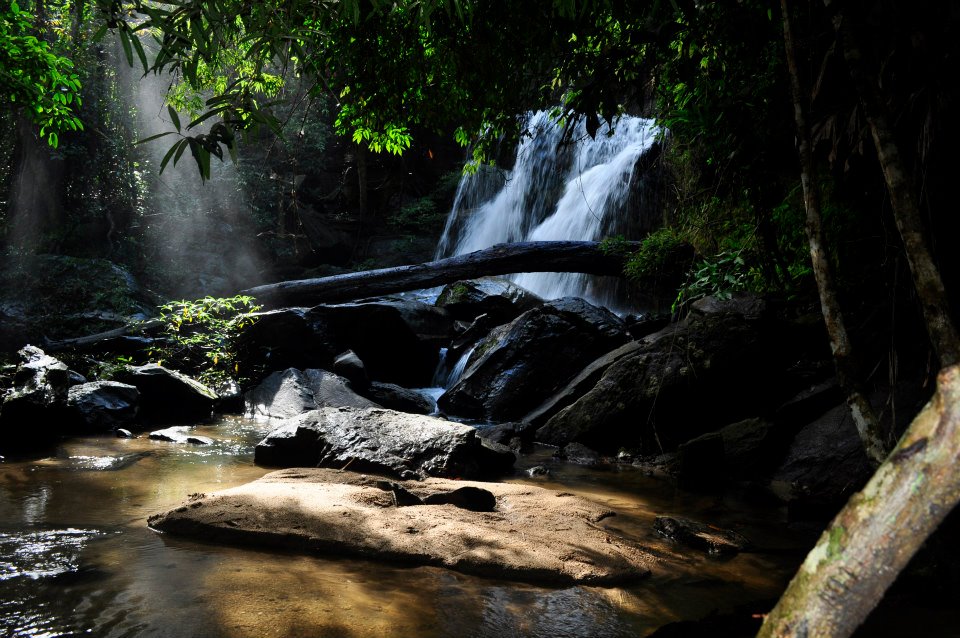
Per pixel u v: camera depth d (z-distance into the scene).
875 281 5.95
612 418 6.91
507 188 17.50
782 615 0.59
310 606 3.00
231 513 4.01
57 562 3.40
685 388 6.74
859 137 4.39
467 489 4.44
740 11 4.40
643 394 6.85
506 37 5.32
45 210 15.23
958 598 3.24
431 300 13.55
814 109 4.83
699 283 7.68
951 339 2.34
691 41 4.77
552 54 5.45
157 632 2.71
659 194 12.77
